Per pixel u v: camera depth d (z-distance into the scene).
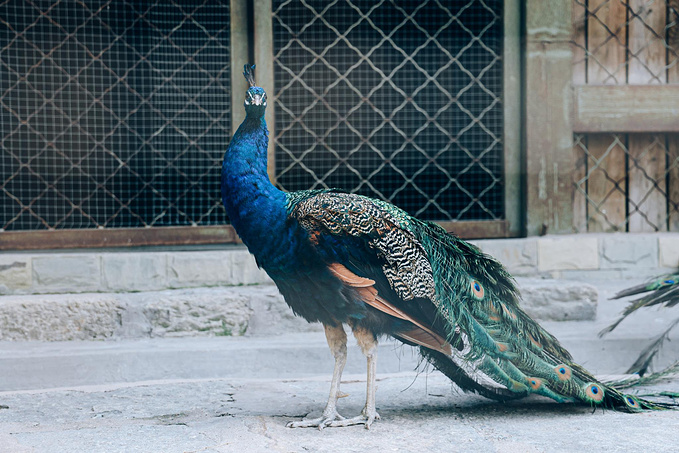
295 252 3.55
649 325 5.96
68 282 6.08
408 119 7.17
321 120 7.00
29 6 6.86
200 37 6.72
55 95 7.12
